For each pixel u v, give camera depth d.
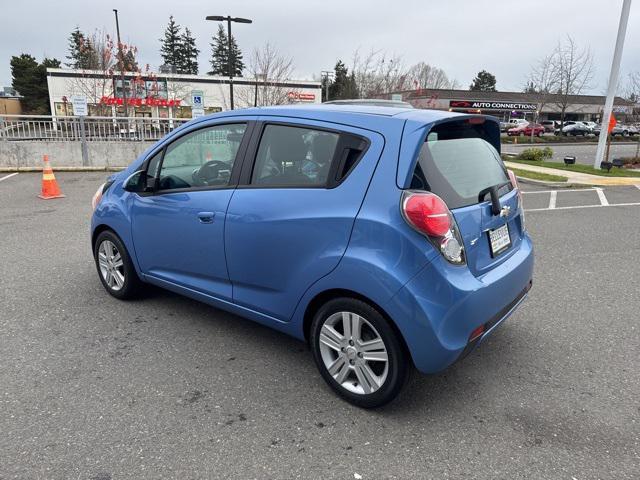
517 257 3.20
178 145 3.74
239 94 44.25
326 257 2.77
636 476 2.35
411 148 2.63
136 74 37.84
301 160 3.00
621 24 16.34
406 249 2.53
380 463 2.44
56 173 14.53
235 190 3.28
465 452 2.52
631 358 3.53
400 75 31.80
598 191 12.31
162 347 3.62
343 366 2.91
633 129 45.25
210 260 3.48
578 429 2.71
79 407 2.86
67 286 4.85
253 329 3.93
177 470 2.37
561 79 39.81
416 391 3.10
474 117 3.01
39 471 2.35
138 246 4.06
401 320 2.56
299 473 2.37
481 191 2.94
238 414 2.83
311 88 47.19
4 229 7.25
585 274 5.43
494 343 3.77
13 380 3.14
